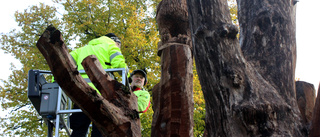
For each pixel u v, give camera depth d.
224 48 2.52
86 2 11.86
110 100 2.19
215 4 2.67
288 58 2.61
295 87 2.68
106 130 2.11
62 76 1.97
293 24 2.90
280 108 2.28
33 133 10.96
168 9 3.30
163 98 2.75
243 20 2.93
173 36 3.29
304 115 2.77
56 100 3.75
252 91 2.36
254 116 2.23
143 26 11.02
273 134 2.18
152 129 2.75
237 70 2.44
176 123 2.60
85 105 2.04
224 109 2.37
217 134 2.40
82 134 3.73
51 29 1.95
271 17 2.75
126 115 2.16
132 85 4.39
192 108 2.70
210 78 2.49
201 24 2.63
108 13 11.96
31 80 3.76
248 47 2.72
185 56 2.85
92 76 2.28
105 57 3.98
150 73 10.14
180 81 2.74
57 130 3.54
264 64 2.58
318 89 2.26
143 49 10.29
